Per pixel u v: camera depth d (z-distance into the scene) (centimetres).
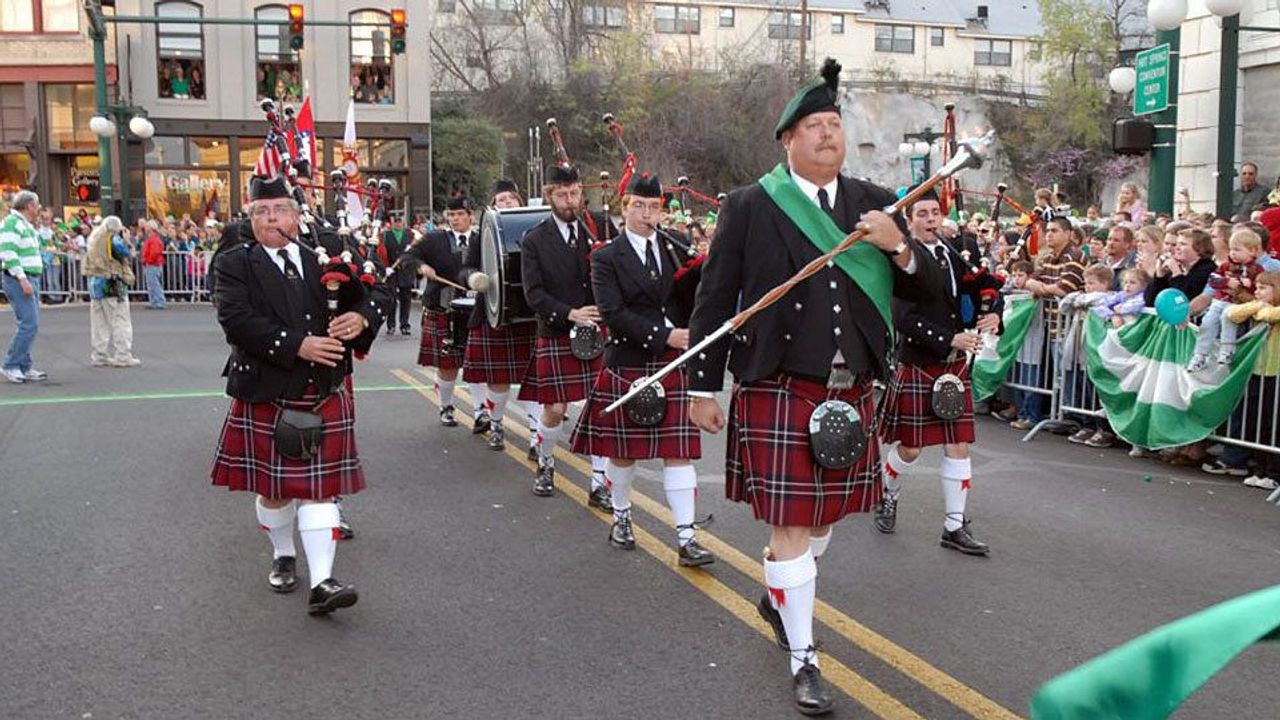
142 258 1905
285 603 405
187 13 2411
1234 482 609
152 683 335
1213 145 1339
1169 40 900
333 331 390
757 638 374
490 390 690
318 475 390
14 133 2505
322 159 2462
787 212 321
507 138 3191
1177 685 123
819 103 320
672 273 482
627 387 464
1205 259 638
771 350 320
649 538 492
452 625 385
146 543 477
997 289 477
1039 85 4347
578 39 3606
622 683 337
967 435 474
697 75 3650
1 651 358
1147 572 448
